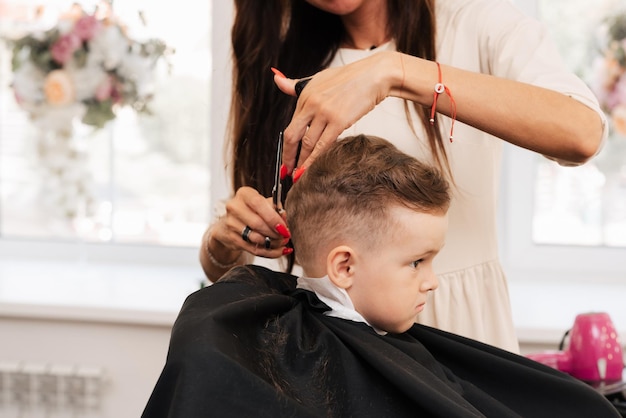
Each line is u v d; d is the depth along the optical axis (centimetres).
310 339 120
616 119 261
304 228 132
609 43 258
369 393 116
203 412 104
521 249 271
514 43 145
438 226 127
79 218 278
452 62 153
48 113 268
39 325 253
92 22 263
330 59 161
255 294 126
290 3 159
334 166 130
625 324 229
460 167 155
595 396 129
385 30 157
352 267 128
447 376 130
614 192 265
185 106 286
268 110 161
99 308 246
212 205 226
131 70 267
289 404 106
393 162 129
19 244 300
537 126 126
